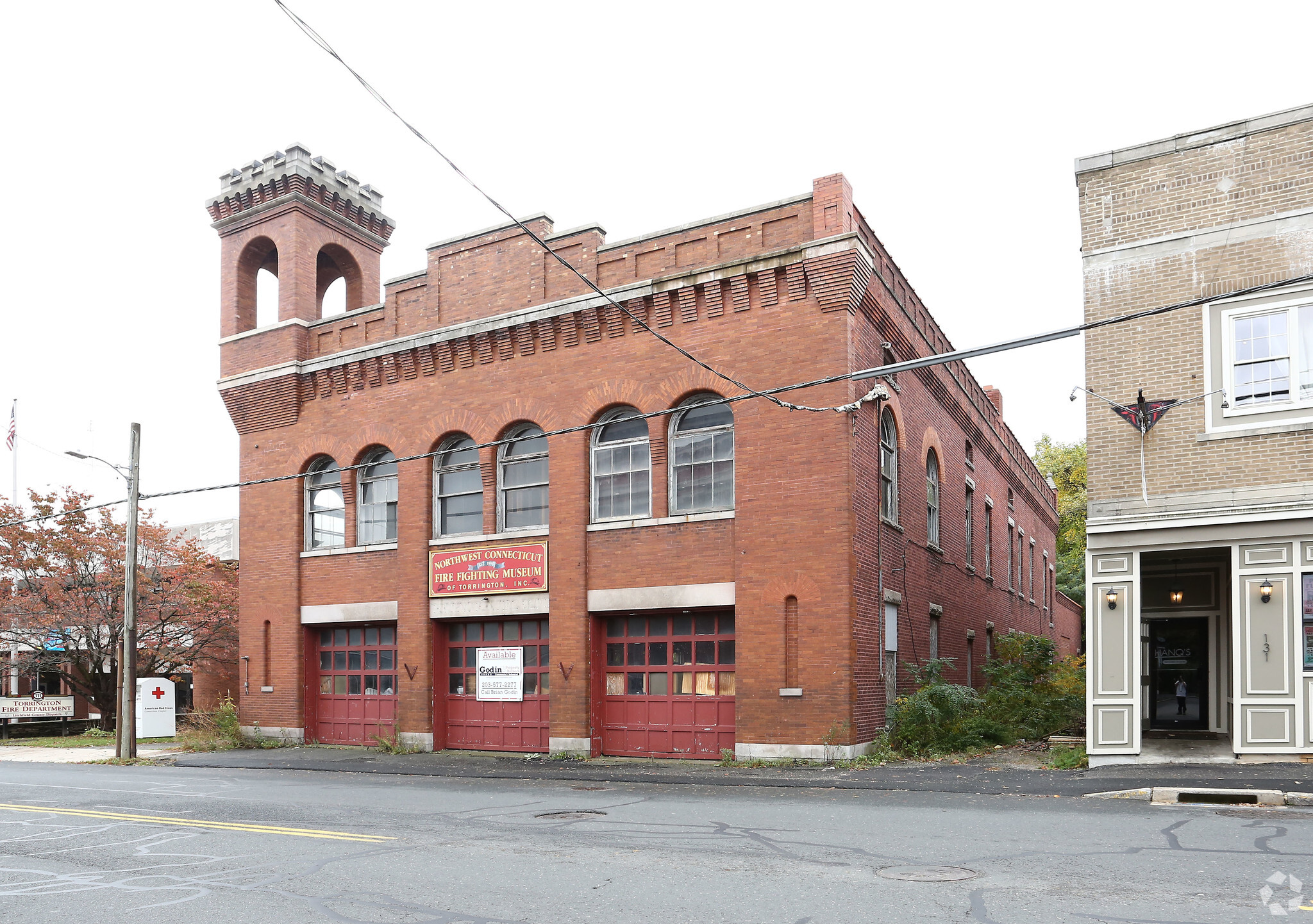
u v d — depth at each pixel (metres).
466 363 22.08
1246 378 15.16
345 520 23.94
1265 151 15.33
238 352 25.75
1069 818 11.06
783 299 18.44
